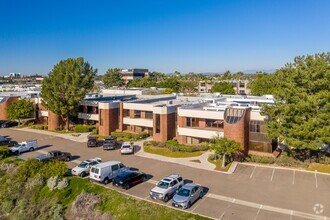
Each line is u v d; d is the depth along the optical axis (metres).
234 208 25.36
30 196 31.92
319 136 34.03
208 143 45.38
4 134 58.53
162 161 39.75
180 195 25.88
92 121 63.12
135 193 28.81
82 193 29.17
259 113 40.12
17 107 64.69
